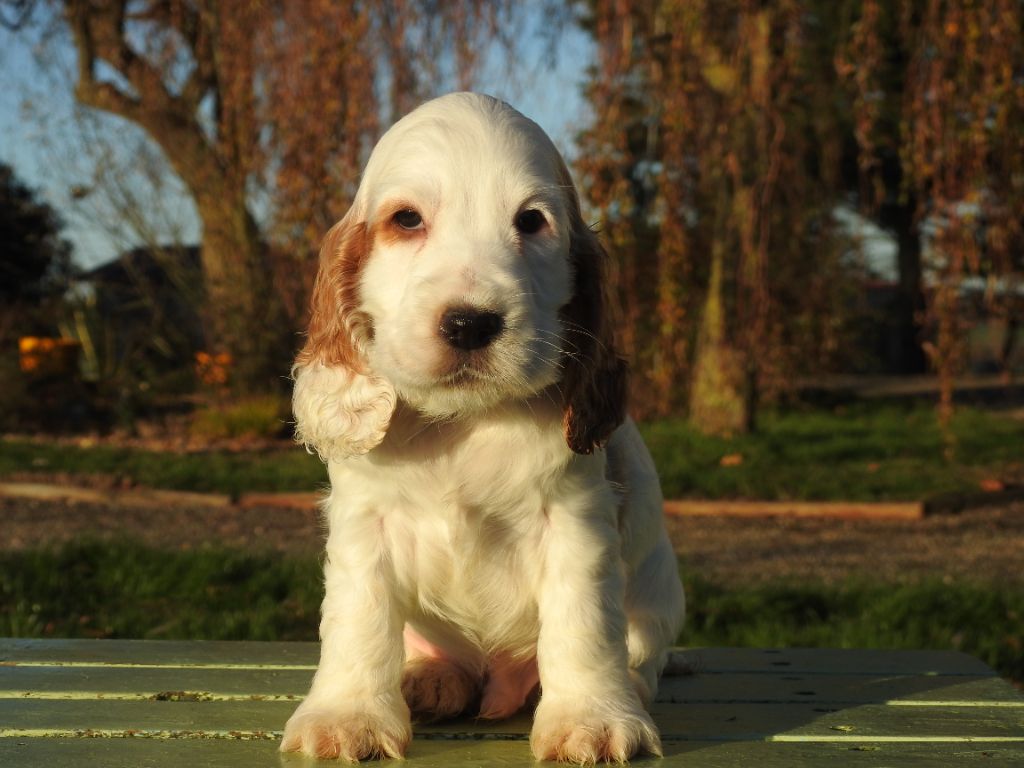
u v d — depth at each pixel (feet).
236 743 2.78
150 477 10.75
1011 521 9.29
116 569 6.37
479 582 2.82
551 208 2.75
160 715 2.94
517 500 2.77
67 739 2.79
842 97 14.14
